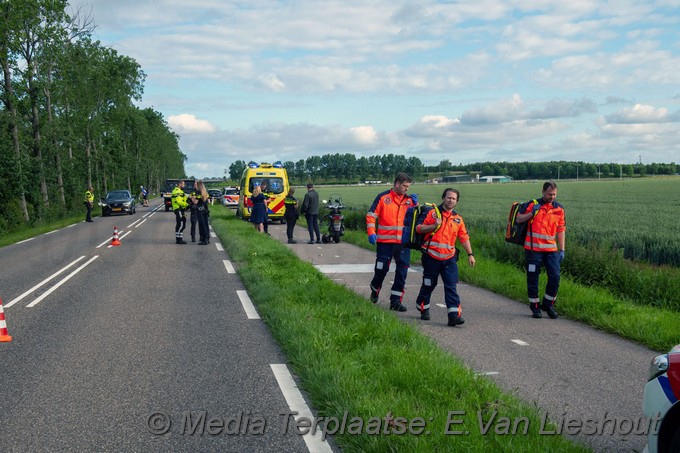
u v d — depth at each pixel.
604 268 10.49
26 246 18.70
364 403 4.24
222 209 39.44
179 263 13.62
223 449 3.87
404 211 8.48
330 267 12.86
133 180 82.44
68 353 6.15
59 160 37.88
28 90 32.59
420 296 7.76
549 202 7.92
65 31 33.75
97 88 48.31
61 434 4.13
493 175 141.62
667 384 3.14
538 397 4.77
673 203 39.22
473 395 4.43
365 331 6.27
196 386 5.09
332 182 150.75
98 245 18.22
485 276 10.68
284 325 6.78
